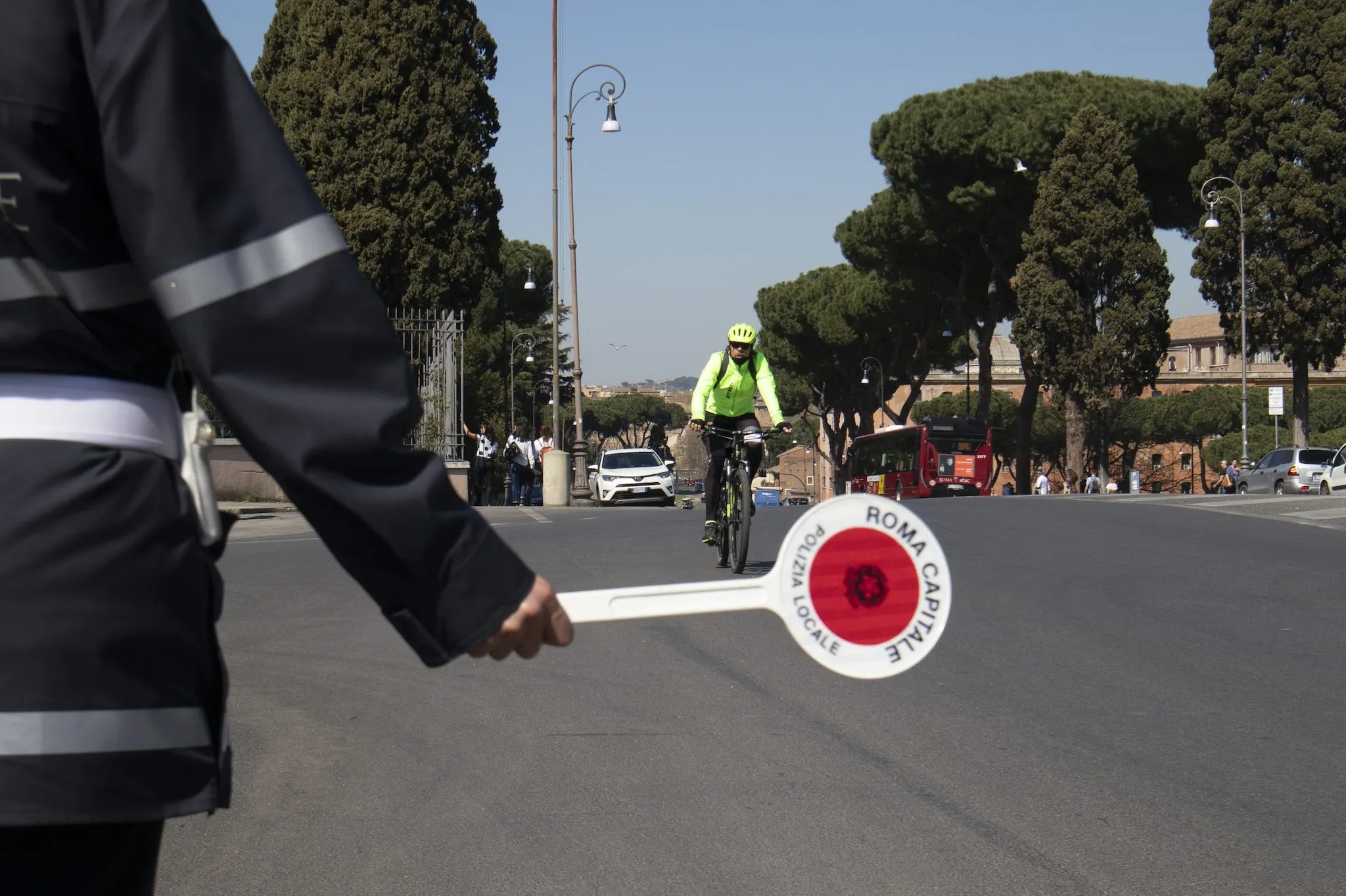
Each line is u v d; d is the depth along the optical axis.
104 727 1.43
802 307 64.50
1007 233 49.88
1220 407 84.75
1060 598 10.09
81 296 1.47
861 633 1.72
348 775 5.49
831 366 67.06
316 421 1.46
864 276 57.56
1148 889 4.21
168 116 1.45
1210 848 4.58
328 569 12.03
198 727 1.53
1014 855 4.52
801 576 1.71
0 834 1.43
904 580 1.73
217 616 1.60
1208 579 11.17
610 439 145.62
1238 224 46.38
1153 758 5.69
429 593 1.51
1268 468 44.91
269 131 1.52
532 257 77.19
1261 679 7.25
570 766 5.61
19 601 1.41
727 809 5.02
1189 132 47.97
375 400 1.49
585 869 4.40
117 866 1.52
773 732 6.14
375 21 34.72
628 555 13.06
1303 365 47.56
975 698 6.82
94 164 1.47
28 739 1.40
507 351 65.12
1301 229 45.84
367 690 7.05
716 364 11.53
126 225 1.45
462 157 35.59
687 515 20.27
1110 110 46.69
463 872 4.38
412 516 1.49
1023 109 46.25
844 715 6.47
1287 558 12.59
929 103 46.56
